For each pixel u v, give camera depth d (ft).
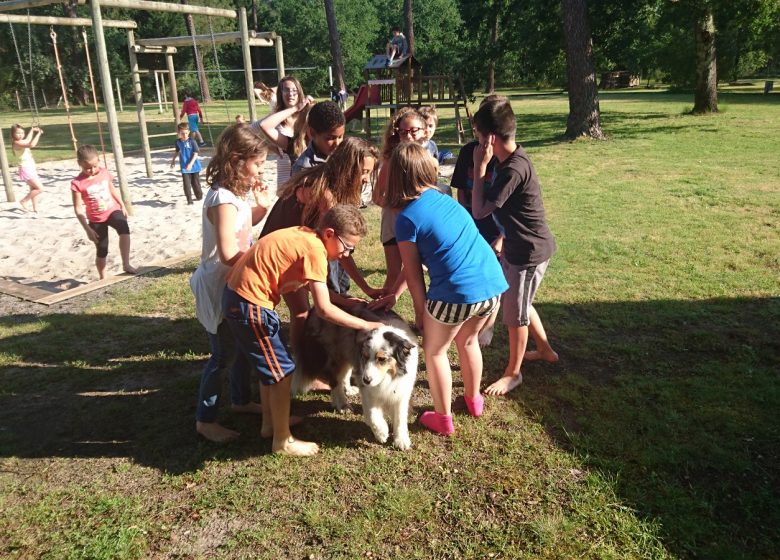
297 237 10.41
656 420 11.84
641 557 8.55
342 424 12.60
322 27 165.78
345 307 12.26
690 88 123.03
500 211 12.37
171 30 151.23
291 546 9.10
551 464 10.80
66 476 10.97
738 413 11.96
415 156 10.58
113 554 9.00
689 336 15.52
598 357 14.76
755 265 20.53
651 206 29.17
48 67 127.75
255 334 10.51
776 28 104.78
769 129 55.47
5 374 14.88
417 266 10.91
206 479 10.78
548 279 19.92
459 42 160.97
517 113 86.69
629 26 69.72
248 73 42.91
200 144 62.44
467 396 12.46
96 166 21.16
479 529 9.30
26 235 29.35
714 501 9.59
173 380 14.49
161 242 27.66
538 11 69.05
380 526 9.43
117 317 18.28
